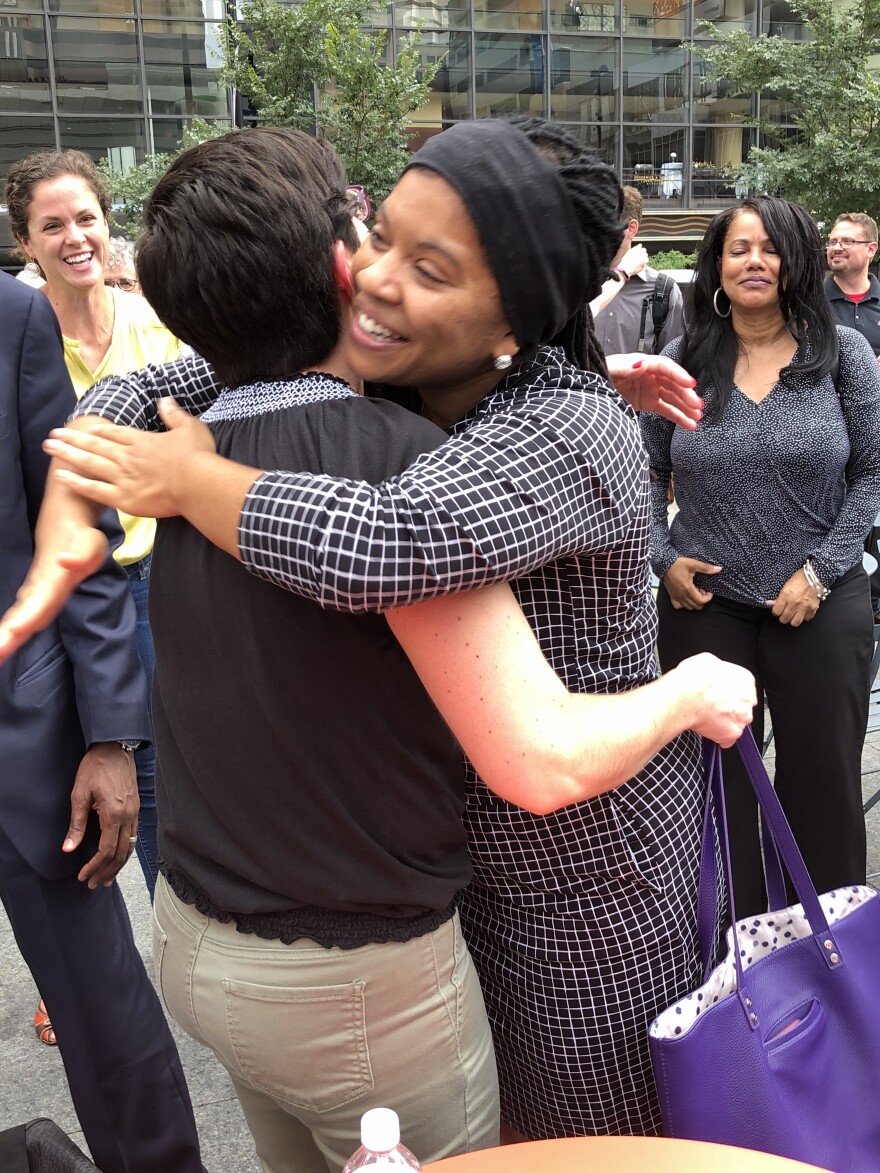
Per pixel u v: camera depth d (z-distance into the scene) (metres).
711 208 23.59
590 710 0.99
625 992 1.21
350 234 1.04
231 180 0.97
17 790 1.61
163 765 1.12
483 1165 1.02
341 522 0.86
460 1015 1.10
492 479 0.90
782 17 23.25
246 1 14.81
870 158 13.90
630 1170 1.00
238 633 0.98
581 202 0.98
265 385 1.04
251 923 1.03
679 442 2.52
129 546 2.45
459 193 0.90
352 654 0.97
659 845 1.19
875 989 1.25
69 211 2.54
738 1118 1.13
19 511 1.58
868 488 2.41
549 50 22.70
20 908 1.68
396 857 1.03
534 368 1.08
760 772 1.22
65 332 2.68
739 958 1.16
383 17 21.95
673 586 2.54
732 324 2.49
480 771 0.96
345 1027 1.04
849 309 5.26
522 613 1.03
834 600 2.40
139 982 1.80
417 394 1.18
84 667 1.65
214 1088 2.29
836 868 2.49
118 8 19.70
